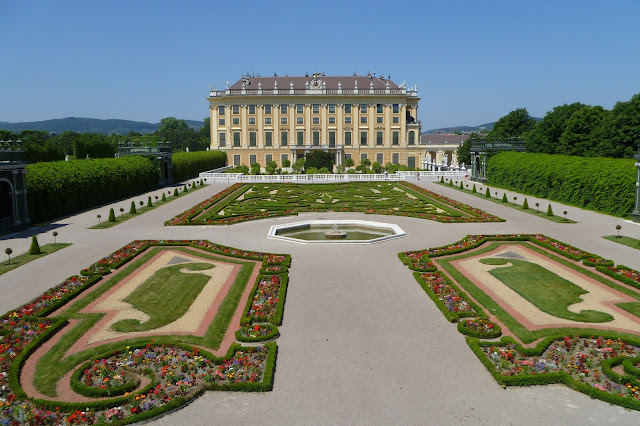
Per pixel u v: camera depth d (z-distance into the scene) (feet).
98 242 154.10
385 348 79.30
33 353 78.07
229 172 386.73
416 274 116.37
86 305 99.09
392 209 218.59
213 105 503.61
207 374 69.92
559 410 62.64
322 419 60.80
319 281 114.21
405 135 506.48
